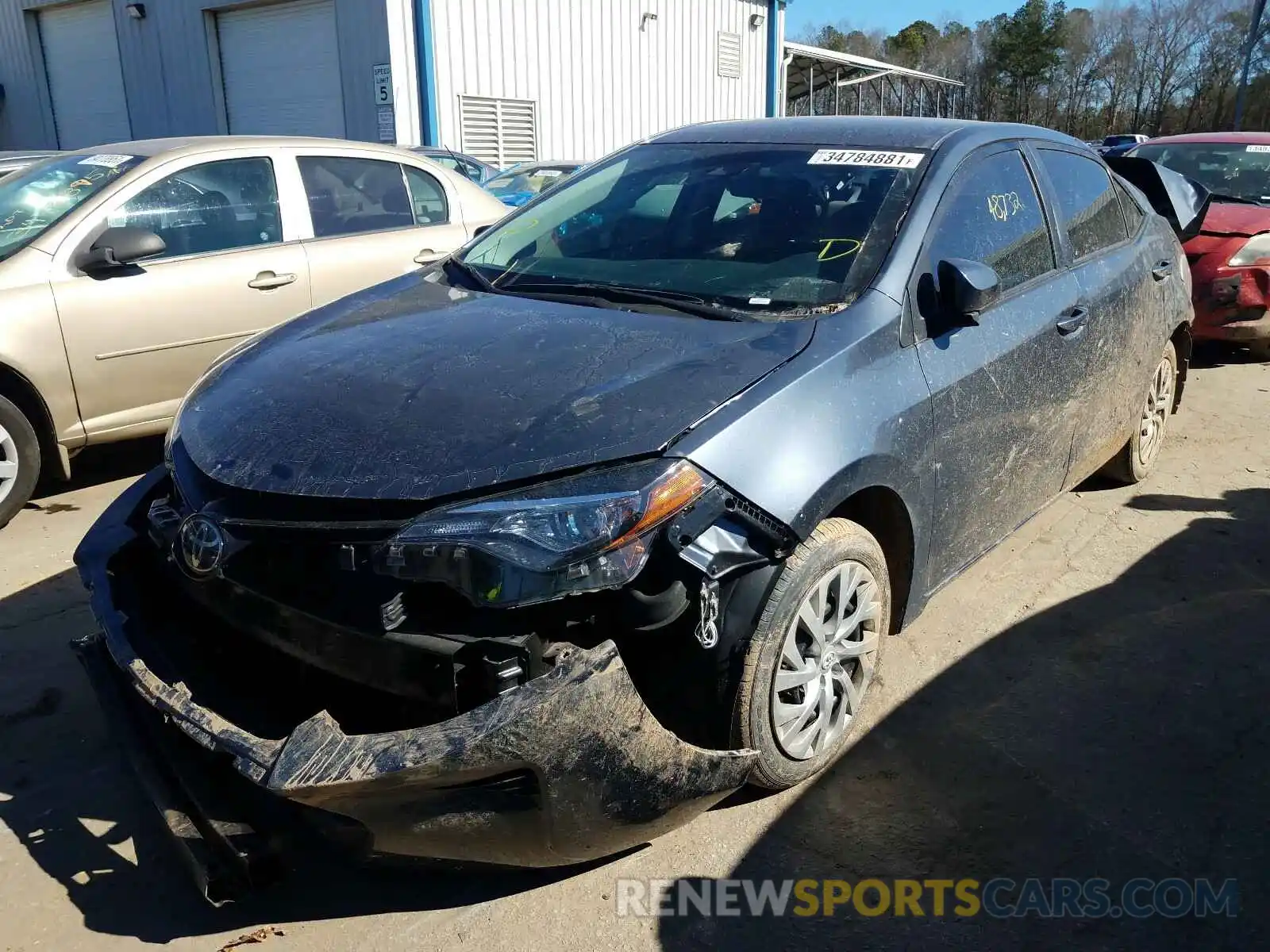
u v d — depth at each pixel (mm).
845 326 2795
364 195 5762
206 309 4992
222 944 2344
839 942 2383
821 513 2508
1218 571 4250
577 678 2107
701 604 2338
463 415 2398
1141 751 3084
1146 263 4480
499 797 2094
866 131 3654
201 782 2322
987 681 3447
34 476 4621
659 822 2328
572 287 3217
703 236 3346
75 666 3463
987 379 3174
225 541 2322
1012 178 3674
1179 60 49375
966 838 2721
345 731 2275
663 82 19703
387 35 15055
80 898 2471
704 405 2422
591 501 2178
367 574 2217
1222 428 6211
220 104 17391
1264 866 2643
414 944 2350
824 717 2824
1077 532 4645
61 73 19688
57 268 4605
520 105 17125
